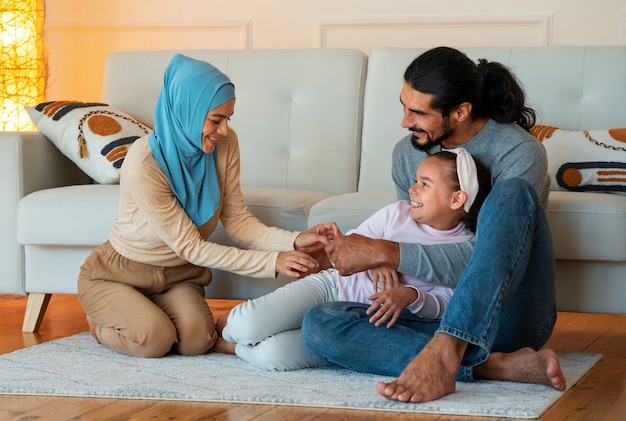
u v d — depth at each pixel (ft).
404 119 7.08
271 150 10.89
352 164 10.67
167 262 8.32
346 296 7.46
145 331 7.91
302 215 9.11
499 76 7.13
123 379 7.12
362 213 8.87
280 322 7.41
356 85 10.79
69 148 10.09
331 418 6.02
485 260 6.30
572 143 9.46
